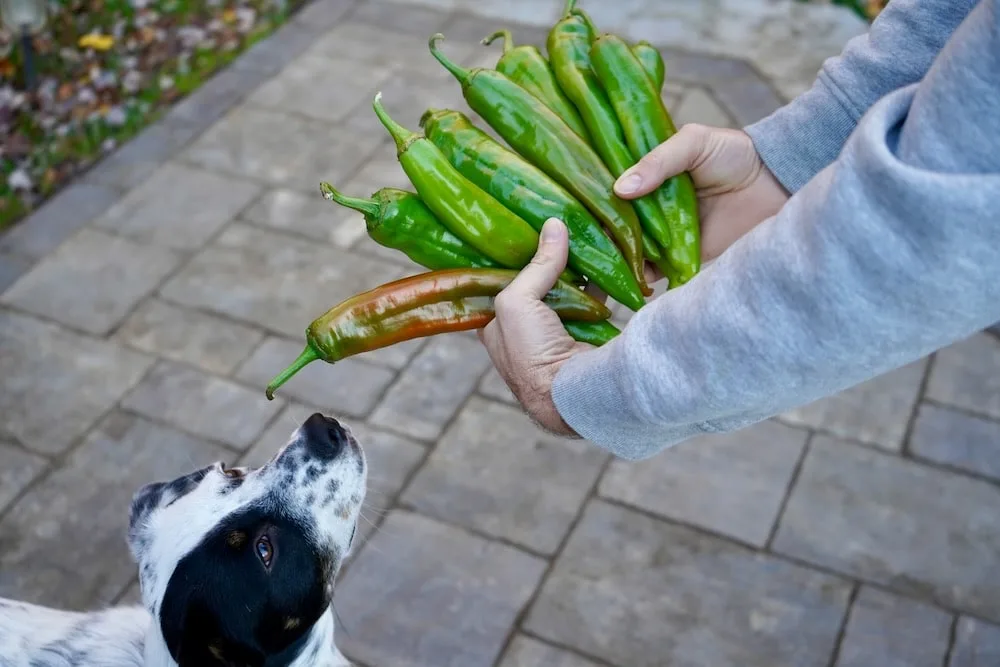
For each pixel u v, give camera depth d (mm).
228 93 4652
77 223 4023
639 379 1113
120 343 3570
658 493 3076
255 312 3678
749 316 997
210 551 1778
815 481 3088
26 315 3662
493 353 1402
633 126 1500
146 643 1888
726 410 1071
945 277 872
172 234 3979
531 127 1477
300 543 1857
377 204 1420
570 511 3045
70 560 2961
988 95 824
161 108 4590
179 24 5074
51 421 3324
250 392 3410
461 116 1499
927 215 848
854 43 1491
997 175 826
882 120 904
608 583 2869
